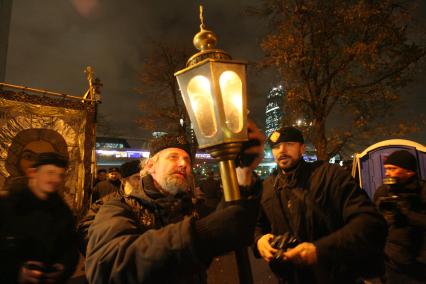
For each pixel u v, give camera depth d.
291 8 11.84
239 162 1.04
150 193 1.44
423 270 2.49
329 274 1.85
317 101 12.27
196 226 0.92
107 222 1.14
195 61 0.95
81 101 6.30
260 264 5.96
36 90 5.72
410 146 5.67
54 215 1.94
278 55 11.64
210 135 0.90
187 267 0.89
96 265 1.00
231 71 0.91
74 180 5.95
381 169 6.11
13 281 1.62
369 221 1.77
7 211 1.77
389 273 2.70
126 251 0.95
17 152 5.38
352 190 1.96
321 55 11.85
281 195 2.16
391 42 11.00
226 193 0.93
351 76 12.11
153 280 0.90
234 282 4.07
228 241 0.88
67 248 1.94
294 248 1.72
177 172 1.47
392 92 11.70
